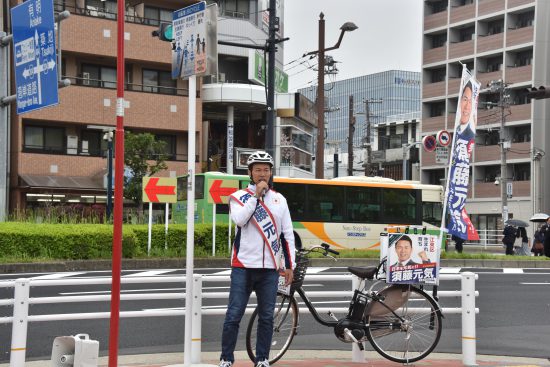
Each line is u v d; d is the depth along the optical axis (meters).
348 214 24.61
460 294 6.90
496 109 48.84
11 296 12.09
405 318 6.73
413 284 6.74
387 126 67.12
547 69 47.16
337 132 103.69
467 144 7.67
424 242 6.69
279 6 46.69
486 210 49.34
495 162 48.75
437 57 53.81
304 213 24.05
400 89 97.19
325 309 6.81
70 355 5.50
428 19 54.53
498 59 50.31
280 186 23.92
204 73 6.04
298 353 7.67
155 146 31.12
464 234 7.49
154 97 34.06
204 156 37.75
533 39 47.16
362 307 6.68
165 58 34.53
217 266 20.08
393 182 25.77
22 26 15.27
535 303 12.57
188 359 6.20
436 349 8.33
